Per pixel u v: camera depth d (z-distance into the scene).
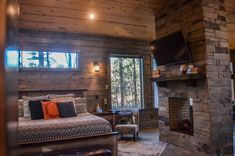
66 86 5.33
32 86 4.98
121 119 5.64
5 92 0.49
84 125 3.30
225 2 4.20
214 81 3.63
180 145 4.23
